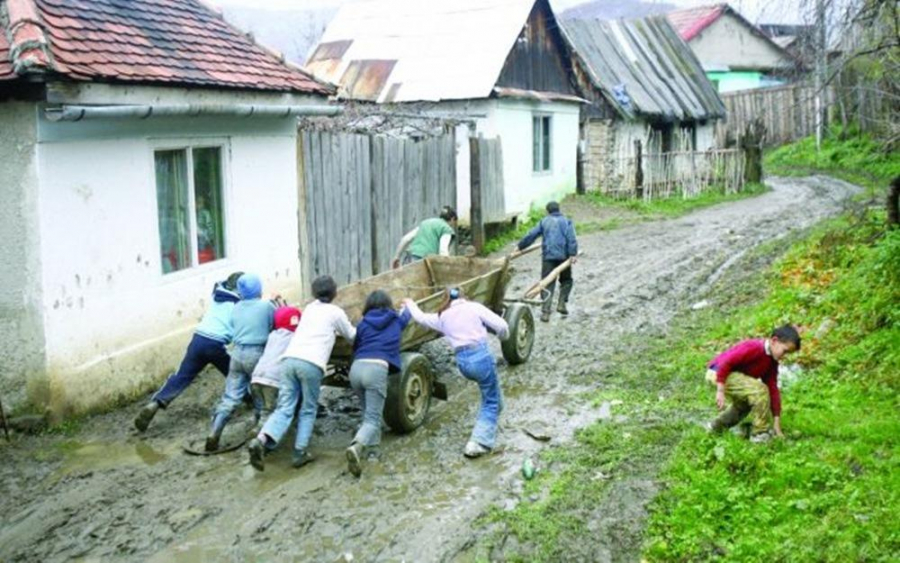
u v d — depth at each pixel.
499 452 6.89
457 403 8.20
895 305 8.41
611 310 11.61
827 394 7.33
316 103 10.78
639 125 26.38
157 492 6.28
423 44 20.55
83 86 7.31
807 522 5.26
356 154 12.47
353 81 20.14
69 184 7.54
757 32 41.03
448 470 6.58
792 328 6.25
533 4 20.22
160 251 8.82
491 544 5.38
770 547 5.02
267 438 6.55
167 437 7.41
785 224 18.52
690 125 29.44
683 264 14.57
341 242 12.19
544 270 11.12
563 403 8.00
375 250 13.09
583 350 9.77
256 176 10.25
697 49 40.91
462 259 9.74
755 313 10.22
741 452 6.16
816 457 6.06
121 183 8.16
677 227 19.11
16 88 7.04
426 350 10.09
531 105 20.27
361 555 5.34
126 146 8.20
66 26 7.75
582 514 5.71
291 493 6.24
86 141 7.70
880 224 12.32
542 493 6.08
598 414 7.65
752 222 19.19
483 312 7.07
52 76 6.92
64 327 7.56
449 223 10.71
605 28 28.73
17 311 7.45
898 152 21.22
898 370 7.36
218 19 10.62
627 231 18.75
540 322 11.08
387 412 7.18
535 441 7.08
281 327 7.13
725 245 16.22
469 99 18.72
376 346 6.78
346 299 8.48
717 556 5.07
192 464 6.80
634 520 5.59
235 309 7.29
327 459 6.89
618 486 6.06
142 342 8.52
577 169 23.22
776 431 6.46
